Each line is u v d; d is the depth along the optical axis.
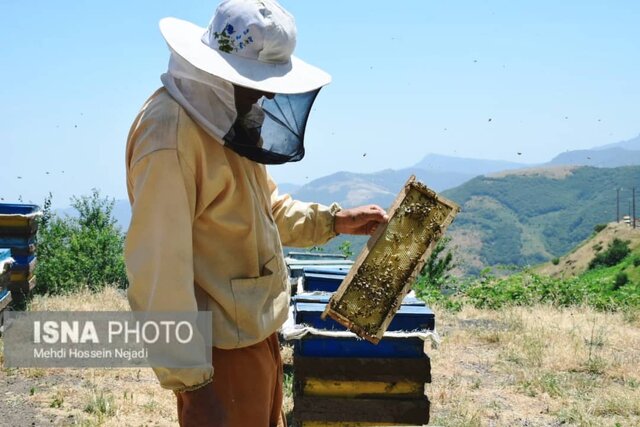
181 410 2.24
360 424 4.86
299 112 2.29
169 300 2.00
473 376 7.57
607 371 7.91
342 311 2.72
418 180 2.81
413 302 5.19
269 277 2.32
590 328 10.32
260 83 2.12
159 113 2.10
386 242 2.78
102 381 6.66
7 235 9.77
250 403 2.33
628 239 94.69
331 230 2.80
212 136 2.12
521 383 7.32
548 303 13.05
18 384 6.50
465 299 13.95
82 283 12.50
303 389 4.86
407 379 4.86
